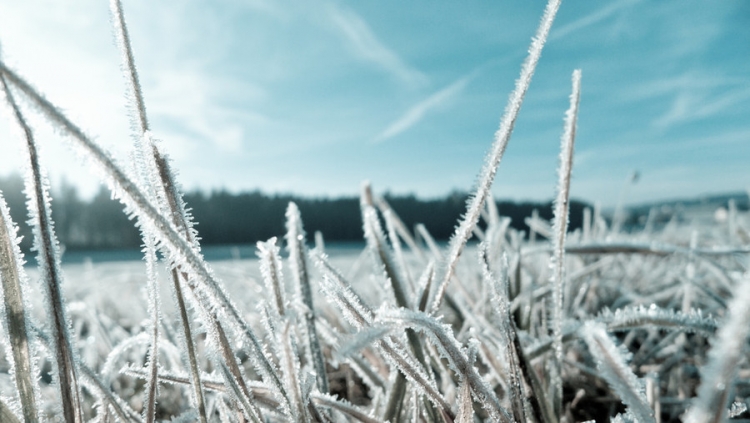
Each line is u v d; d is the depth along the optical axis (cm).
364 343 11
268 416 18
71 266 198
